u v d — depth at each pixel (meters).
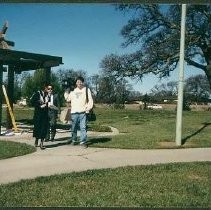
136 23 34.78
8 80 18.48
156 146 11.49
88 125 20.58
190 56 33.81
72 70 61.59
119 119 29.88
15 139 13.55
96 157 9.39
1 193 5.73
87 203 5.38
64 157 9.31
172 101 86.38
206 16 32.28
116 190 6.11
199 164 8.45
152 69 34.25
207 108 76.62
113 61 35.22
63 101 33.31
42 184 6.37
